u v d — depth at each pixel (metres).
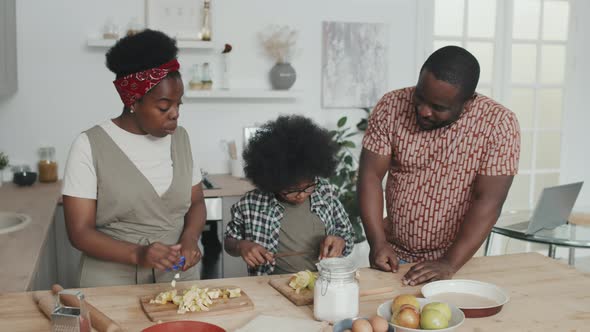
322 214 1.89
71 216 1.58
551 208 2.52
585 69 4.57
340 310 1.27
